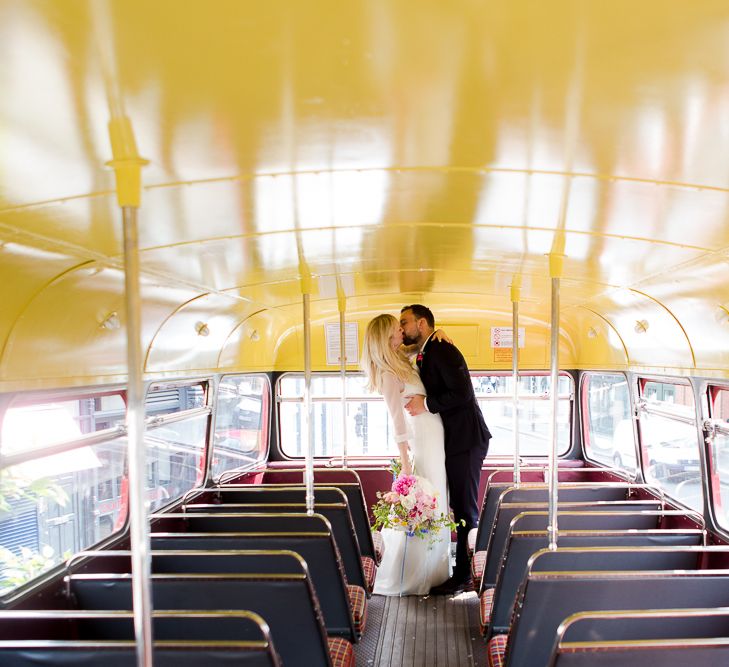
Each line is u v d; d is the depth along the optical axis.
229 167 2.49
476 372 8.43
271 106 1.89
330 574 4.45
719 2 1.31
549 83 1.75
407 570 6.42
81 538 4.43
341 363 7.32
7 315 3.45
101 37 1.42
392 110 1.96
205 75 1.65
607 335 7.15
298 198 3.00
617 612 2.81
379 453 8.49
